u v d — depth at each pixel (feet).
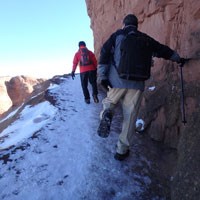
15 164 10.25
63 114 15.40
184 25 10.86
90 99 18.58
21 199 8.55
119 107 16.01
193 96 9.94
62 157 10.65
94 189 9.01
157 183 9.49
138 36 9.04
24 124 15.94
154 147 11.44
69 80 26.00
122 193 8.96
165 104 11.53
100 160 10.48
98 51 25.89
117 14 19.74
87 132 12.82
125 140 9.96
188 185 7.82
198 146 8.12
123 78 9.05
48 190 8.91
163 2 12.25
